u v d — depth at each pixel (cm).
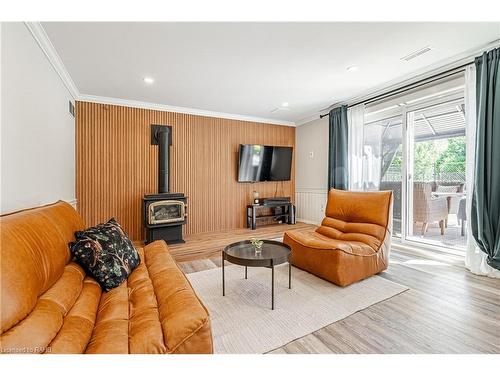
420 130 364
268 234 470
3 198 155
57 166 274
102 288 154
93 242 159
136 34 226
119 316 122
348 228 296
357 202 302
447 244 337
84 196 385
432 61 286
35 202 207
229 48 253
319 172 534
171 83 345
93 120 391
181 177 467
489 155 248
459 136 323
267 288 235
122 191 415
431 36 235
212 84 350
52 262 122
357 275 243
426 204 362
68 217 175
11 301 85
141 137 430
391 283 243
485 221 249
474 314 186
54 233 139
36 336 87
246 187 543
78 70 299
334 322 178
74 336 98
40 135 220
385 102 387
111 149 405
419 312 190
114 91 373
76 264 153
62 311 110
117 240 177
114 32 222
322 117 512
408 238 368
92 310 125
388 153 405
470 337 159
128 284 164
